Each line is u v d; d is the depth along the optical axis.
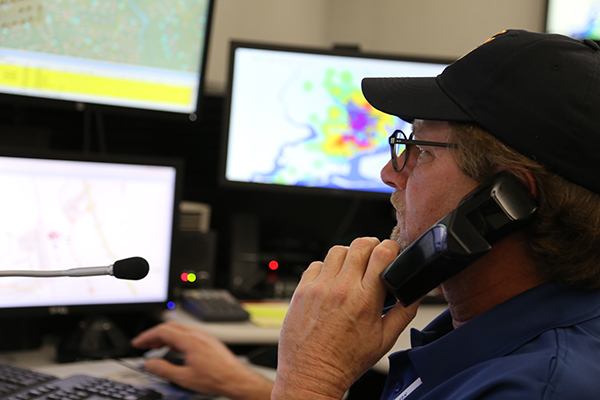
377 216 1.84
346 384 0.63
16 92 1.39
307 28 2.20
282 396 0.63
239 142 1.58
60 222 1.21
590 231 0.56
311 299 0.65
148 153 1.69
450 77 0.62
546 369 0.49
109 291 1.26
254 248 1.66
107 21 1.45
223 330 1.25
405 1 2.20
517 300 0.58
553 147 0.55
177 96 1.56
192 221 1.57
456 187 0.61
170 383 1.01
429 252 0.58
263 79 1.58
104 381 0.93
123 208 1.27
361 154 1.60
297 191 1.59
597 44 0.60
